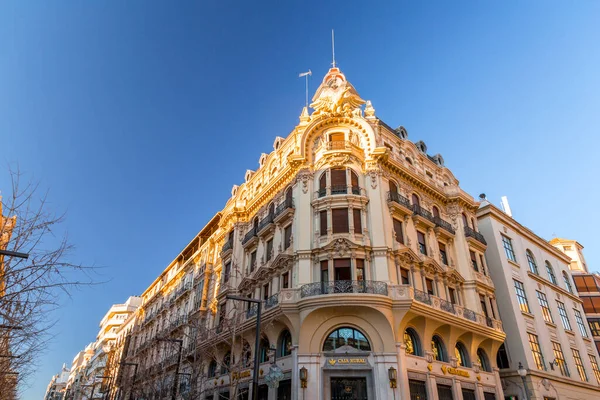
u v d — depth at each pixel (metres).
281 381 24.25
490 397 27.95
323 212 27.95
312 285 24.64
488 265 37.38
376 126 32.41
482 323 29.33
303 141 30.91
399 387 21.64
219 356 31.11
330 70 37.88
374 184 28.73
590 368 39.88
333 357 22.88
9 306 9.69
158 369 42.19
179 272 51.81
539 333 35.34
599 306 49.84
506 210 48.09
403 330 23.70
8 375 14.03
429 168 37.38
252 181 40.25
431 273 29.33
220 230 42.12
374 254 25.86
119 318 91.62
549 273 44.09
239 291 33.16
